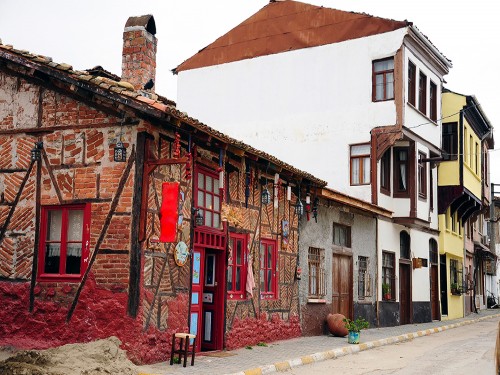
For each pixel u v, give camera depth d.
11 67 11.40
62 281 10.66
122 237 10.30
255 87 23.91
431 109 24.44
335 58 22.31
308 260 16.62
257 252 14.07
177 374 9.33
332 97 22.22
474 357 13.06
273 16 24.03
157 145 10.66
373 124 21.23
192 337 10.27
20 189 11.17
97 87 10.36
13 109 11.41
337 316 16.75
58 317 10.53
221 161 11.84
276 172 14.33
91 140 10.74
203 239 12.05
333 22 22.61
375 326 20.34
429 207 23.89
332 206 17.98
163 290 10.68
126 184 10.38
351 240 19.09
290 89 23.16
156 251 10.55
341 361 12.45
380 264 21.02
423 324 23.23
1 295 11.01
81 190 10.70
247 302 13.61
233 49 24.64
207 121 24.70
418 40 21.80
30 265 10.91
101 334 10.20
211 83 24.86
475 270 36.88
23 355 9.11
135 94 10.12
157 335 10.46
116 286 10.22
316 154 22.23
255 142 23.55
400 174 22.47
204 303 12.90
